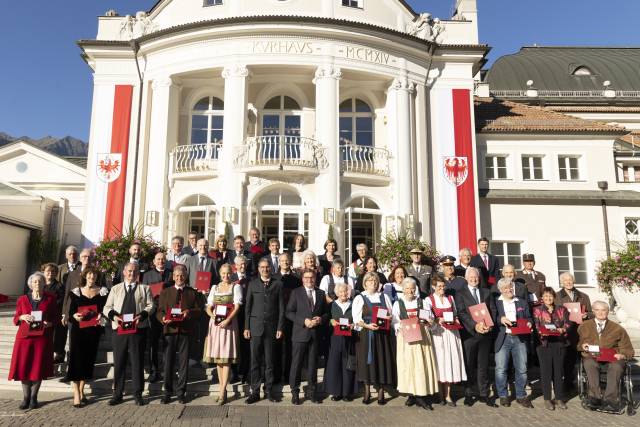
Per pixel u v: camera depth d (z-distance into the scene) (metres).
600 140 19.08
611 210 18.48
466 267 9.31
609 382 7.51
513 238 18.05
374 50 16.62
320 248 15.01
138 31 17.28
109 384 8.38
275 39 16.00
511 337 7.88
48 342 7.41
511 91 32.75
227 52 16.05
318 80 15.98
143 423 6.54
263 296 7.84
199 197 16.20
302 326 7.71
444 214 16.91
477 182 17.31
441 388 7.80
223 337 7.59
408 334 7.23
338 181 15.50
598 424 6.88
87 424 6.47
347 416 6.98
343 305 7.78
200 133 17.48
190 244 10.90
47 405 7.42
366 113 18.12
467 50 17.67
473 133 17.52
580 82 33.28
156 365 8.41
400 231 15.64
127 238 12.20
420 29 17.75
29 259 17.73
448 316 7.62
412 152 16.88
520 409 7.60
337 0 16.98
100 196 16.42
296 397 7.60
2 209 16.19
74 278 8.55
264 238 15.62
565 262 18.22
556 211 18.36
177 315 7.57
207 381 8.48
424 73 17.59
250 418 6.80
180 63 16.45
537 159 19.23
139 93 17.05
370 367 7.48
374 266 8.38
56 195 19.22
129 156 16.67
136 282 7.79
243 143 15.48
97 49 17.06
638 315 11.27
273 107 17.77
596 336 7.76
